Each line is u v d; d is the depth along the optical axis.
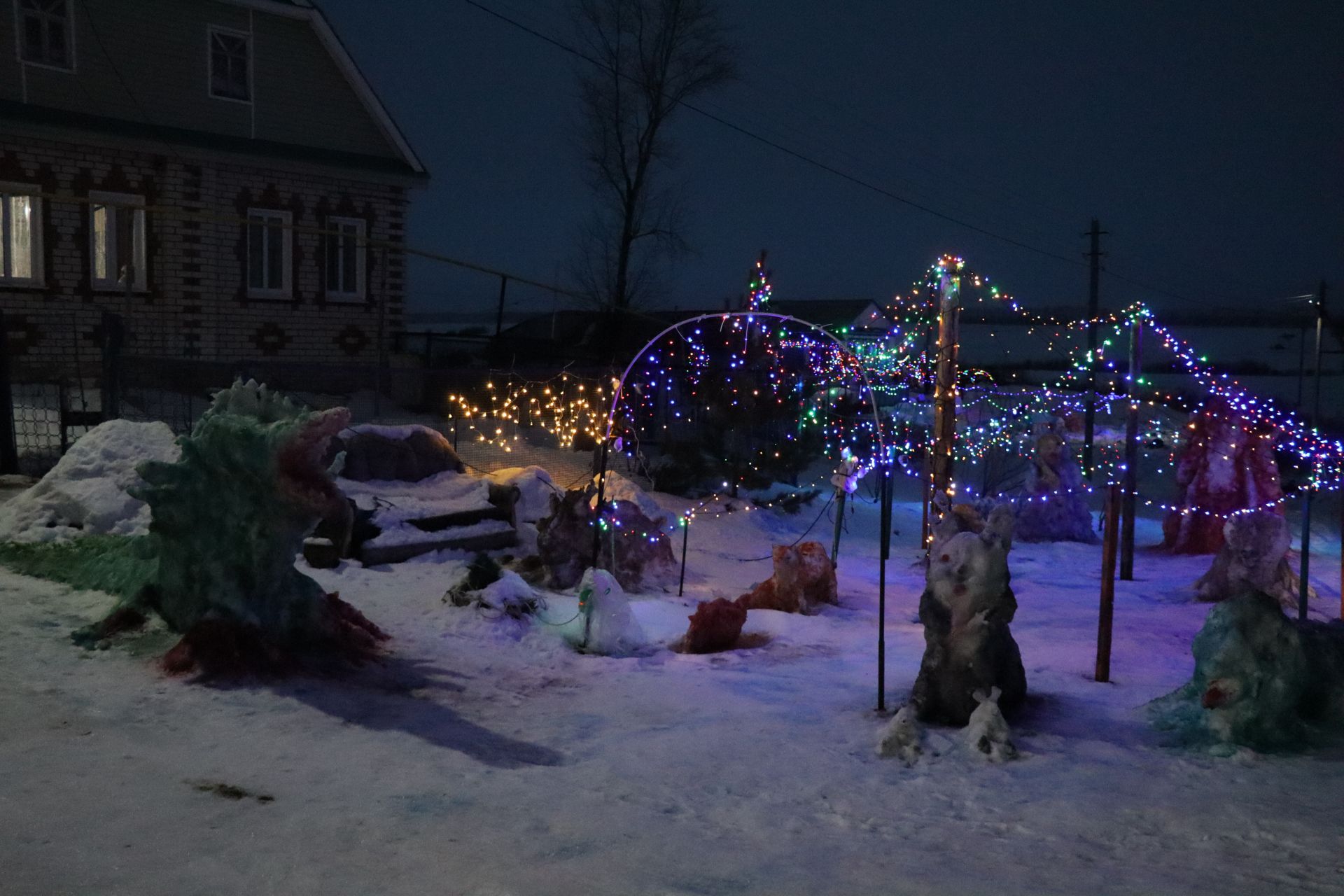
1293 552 15.46
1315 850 5.00
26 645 7.54
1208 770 6.23
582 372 23.39
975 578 7.04
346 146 27.66
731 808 5.56
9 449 15.21
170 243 24.64
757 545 14.91
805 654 9.14
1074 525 16.67
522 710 7.30
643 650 9.18
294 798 5.32
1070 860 4.85
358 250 27.81
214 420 7.88
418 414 23.55
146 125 24.05
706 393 18.03
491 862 4.60
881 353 19.59
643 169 37.88
